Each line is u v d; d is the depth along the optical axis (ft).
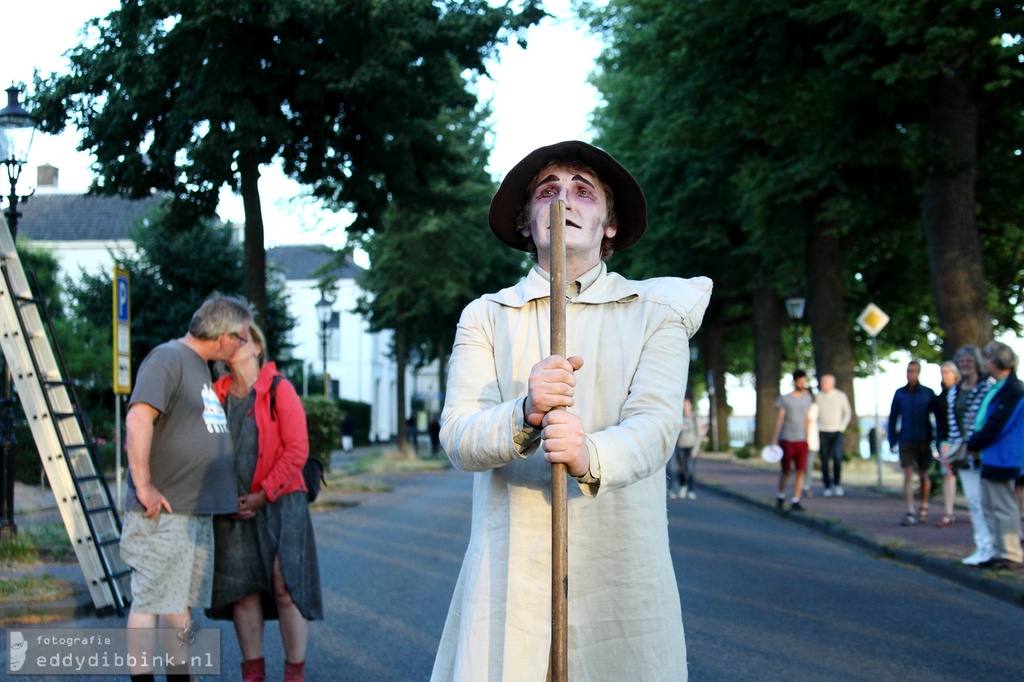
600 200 8.91
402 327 104.63
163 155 45.39
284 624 16.62
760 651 20.58
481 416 7.78
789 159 63.00
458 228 93.91
